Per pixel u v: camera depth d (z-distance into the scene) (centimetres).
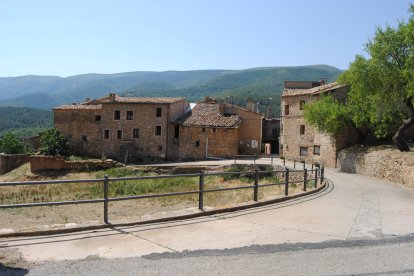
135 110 5425
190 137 5247
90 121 5594
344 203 1439
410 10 2711
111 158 5481
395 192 1975
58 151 5438
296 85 6225
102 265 656
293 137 4891
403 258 736
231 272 636
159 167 4231
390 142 3809
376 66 2877
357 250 786
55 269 632
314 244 820
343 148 4012
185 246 783
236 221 1022
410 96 2758
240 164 4025
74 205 1780
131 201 1823
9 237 815
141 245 783
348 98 4031
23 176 4297
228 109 5547
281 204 1327
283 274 634
